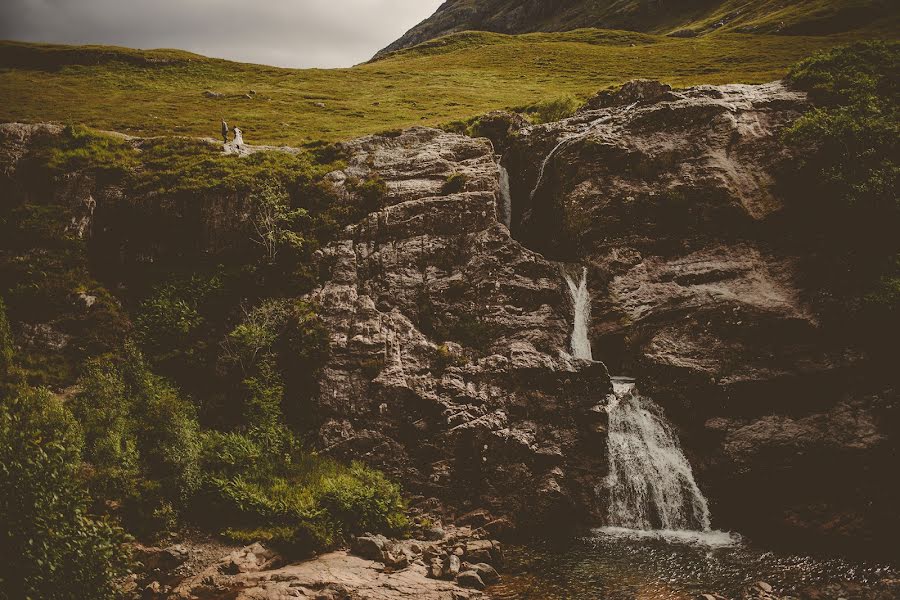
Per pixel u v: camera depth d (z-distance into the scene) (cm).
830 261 3084
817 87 3762
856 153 3259
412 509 2644
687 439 2892
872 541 2392
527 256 3341
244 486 2503
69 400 2748
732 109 3578
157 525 2331
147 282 3422
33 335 3066
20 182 3700
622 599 2034
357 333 3147
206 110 6084
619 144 3541
